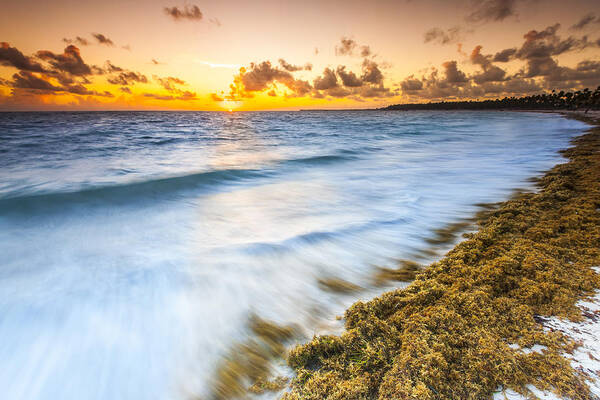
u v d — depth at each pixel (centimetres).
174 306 421
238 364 320
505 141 2559
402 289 411
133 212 832
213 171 1304
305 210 834
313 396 258
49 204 889
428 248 584
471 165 1483
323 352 310
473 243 540
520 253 466
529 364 260
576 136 2686
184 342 355
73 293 451
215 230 693
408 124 5553
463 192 984
